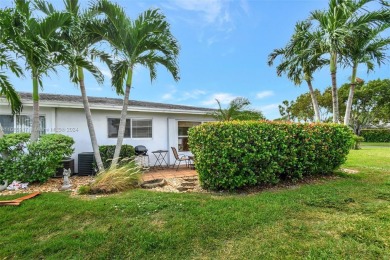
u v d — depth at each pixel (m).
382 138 28.39
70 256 2.50
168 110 9.53
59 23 5.70
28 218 3.50
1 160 5.56
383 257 2.37
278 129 5.32
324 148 6.02
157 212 3.67
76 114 8.26
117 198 4.39
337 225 3.10
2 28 4.98
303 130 5.70
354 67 9.49
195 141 5.33
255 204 3.95
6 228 3.18
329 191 4.78
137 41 6.77
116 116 9.00
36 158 5.70
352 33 7.98
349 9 7.90
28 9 5.68
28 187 5.61
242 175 4.90
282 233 2.92
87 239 2.83
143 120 9.59
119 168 5.79
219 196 4.61
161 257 2.48
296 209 3.72
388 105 22.91
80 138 8.27
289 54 9.61
